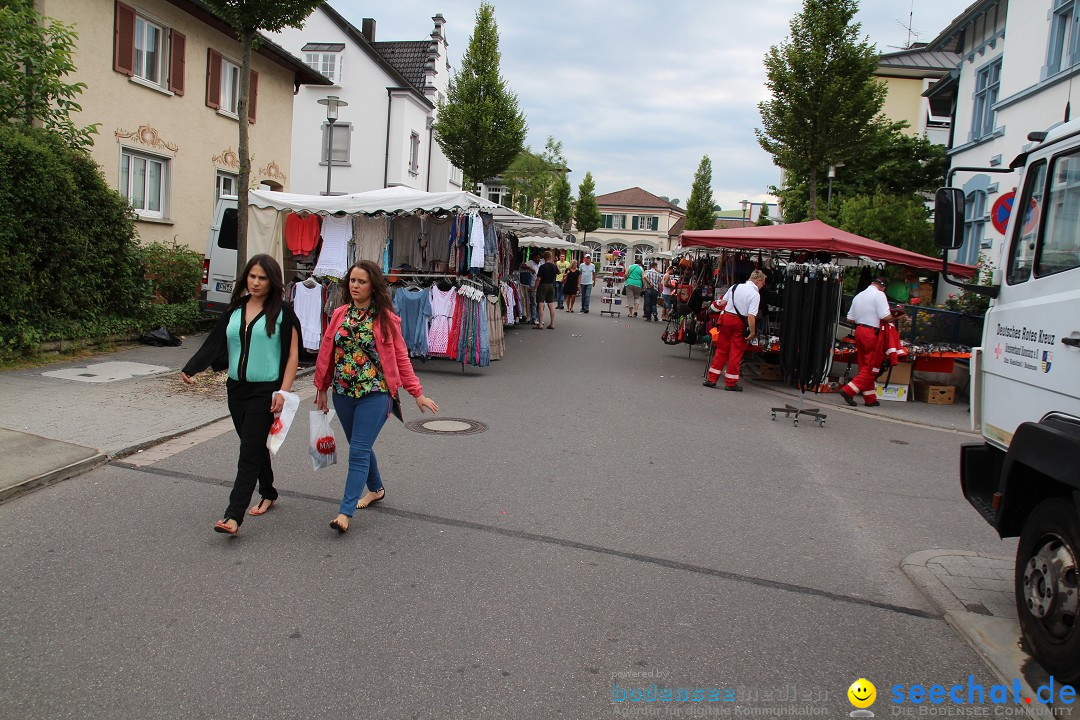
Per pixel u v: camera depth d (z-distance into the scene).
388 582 4.38
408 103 31.41
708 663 3.69
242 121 11.09
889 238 18.41
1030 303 4.19
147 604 3.97
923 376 12.23
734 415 10.04
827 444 8.68
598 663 3.63
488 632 3.86
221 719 3.05
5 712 3.02
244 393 4.91
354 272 5.14
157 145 15.90
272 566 4.51
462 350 11.82
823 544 5.42
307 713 3.11
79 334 10.60
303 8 10.70
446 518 5.47
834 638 4.03
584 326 22.19
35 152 9.33
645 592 4.45
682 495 6.36
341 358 5.17
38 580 4.18
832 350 10.41
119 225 11.21
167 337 11.93
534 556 4.88
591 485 6.47
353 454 5.16
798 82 18.72
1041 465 3.64
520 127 29.42
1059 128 4.18
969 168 4.69
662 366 14.42
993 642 3.96
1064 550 3.58
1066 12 14.15
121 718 3.03
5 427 6.84
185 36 16.52
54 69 10.59
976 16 18.28
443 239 12.21
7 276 9.34
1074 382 3.72
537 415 9.20
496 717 3.15
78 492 5.62
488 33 28.66
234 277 13.49
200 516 5.26
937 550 5.35
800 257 14.01
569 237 35.06
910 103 29.92
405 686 3.34
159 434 7.03
